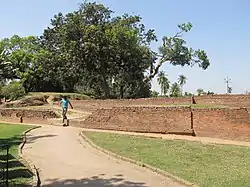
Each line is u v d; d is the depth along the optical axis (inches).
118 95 2177.7
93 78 1899.6
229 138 807.1
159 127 909.2
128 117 964.6
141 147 664.4
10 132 932.0
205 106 962.1
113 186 408.8
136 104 1288.1
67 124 1099.9
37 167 517.0
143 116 941.2
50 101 1663.4
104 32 1656.0
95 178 448.1
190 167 493.4
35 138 818.2
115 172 481.1
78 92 2290.8
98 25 1673.2
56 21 2126.0
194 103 1170.0
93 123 1023.0
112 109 998.4
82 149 671.1
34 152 642.2
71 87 2224.4
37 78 2143.2
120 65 1760.6
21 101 1567.4
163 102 1234.6
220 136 821.9
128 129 953.5
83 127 1040.8
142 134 876.6
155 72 2001.7
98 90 2162.9
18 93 1793.8
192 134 863.1
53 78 2048.5
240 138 792.9
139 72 1827.0
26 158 583.5
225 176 436.8
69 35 1679.4
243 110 805.9
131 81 1894.7
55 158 586.6
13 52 2124.8
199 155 586.6
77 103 1428.4
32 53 2294.5
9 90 1795.0
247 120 795.4
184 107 885.2
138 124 943.7
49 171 491.2
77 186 410.0
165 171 466.0
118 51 1669.5
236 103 1087.0
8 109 1357.0
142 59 1811.0
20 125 1122.0
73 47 1624.0
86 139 777.6
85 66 1689.2
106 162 551.2
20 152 639.8
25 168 502.3
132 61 1743.4
